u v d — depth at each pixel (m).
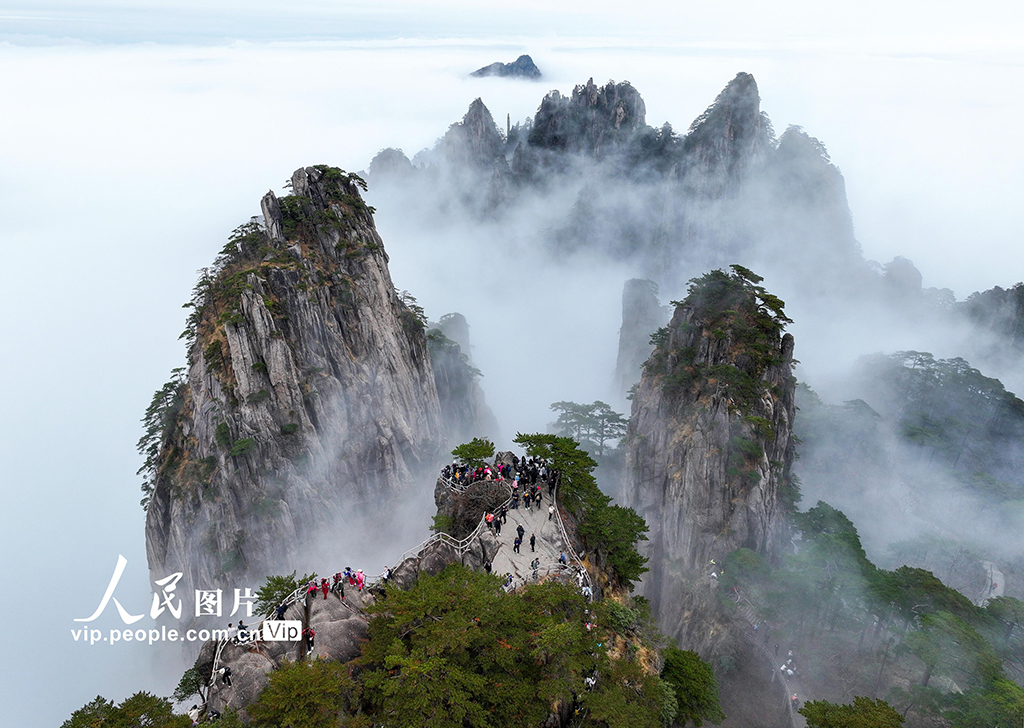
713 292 125.75
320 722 37.38
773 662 82.25
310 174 138.88
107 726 40.69
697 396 118.19
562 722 43.75
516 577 53.25
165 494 116.75
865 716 53.69
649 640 58.25
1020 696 62.91
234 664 42.47
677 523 109.06
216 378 113.38
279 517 109.81
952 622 71.31
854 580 81.81
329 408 120.69
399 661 39.78
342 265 133.50
